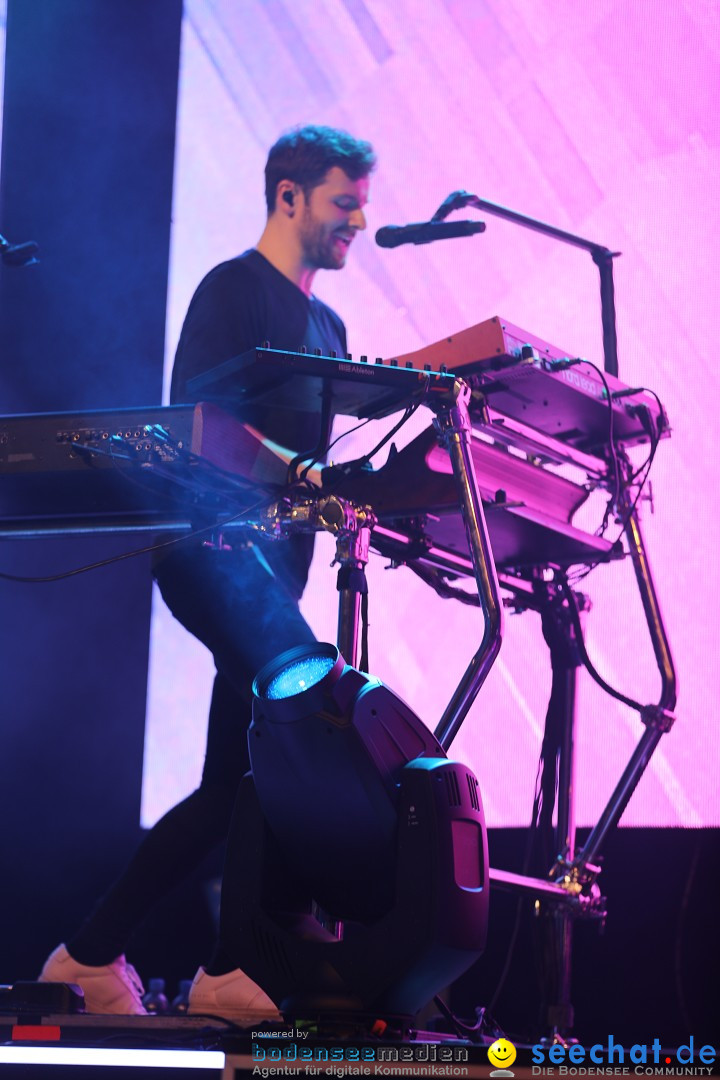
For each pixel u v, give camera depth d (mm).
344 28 5137
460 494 2602
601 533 3381
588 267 4500
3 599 5453
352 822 2057
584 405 3277
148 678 5352
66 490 2740
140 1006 3271
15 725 5391
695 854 4121
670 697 3172
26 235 5605
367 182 4078
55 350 5527
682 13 4469
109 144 5621
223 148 5414
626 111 4504
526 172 4648
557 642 3363
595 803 4191
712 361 4234
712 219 4316
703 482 4176
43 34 5699
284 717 2041
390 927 1996
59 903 5293
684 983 4105
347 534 2574
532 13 4723
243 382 2707
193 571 3115
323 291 4957
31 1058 1836
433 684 4543
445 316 4742
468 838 2074
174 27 5629
